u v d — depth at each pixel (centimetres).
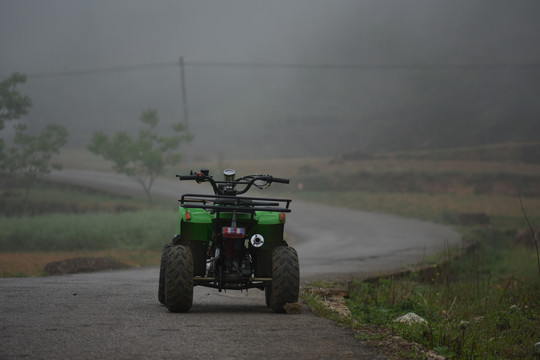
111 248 4212
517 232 5675
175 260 989
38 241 4178
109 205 7788
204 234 1041
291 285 1014
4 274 2708
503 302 1490
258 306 1193
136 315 958
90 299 1200
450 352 788
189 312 1020
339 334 838
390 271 2253
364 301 1454
